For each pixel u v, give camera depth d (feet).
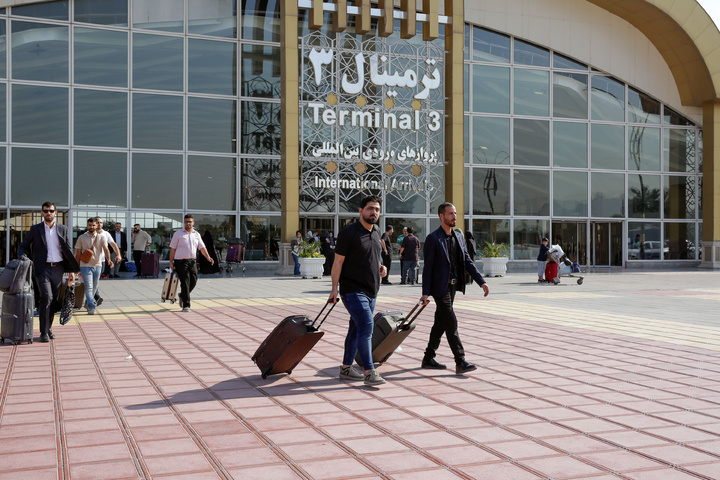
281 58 86.02
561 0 105.91
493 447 15.53
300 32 93.50
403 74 92.58
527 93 104.99
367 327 22.08
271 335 22.82
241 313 42.88
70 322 37.99
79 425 17.20
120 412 18.48
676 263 113.19
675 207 113.39
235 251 86.79
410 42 97.35
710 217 112.16
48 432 16.57
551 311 44.86
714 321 39.29
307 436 16.34
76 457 14.70
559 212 106.22
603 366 25.30
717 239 111.75
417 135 92.12
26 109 83.87
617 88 110.22
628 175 110.73
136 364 25.48
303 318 22.79
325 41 91.50
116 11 87.92
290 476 13.56
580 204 107.55
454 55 92.68
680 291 63.31
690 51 108.27
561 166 106.63
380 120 91.09
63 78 85.56
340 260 22.29
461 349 23.81
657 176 112.47
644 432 16.78
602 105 109.40
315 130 88.53
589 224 108.88
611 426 17.30
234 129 92.02
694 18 105.81
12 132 83.20
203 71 91.20
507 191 103.14
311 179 88.33
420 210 96.53
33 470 13.85
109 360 26.27
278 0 94.58
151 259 79.71
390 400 19.97
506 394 20.75
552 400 19.99
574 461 14.58
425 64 92.94
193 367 24.95
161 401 19.76
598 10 107.65
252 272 89.56
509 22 103.35
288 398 20.18
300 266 79.05
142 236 81.30
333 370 24.48
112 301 50.47
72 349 28.84
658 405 19.45
